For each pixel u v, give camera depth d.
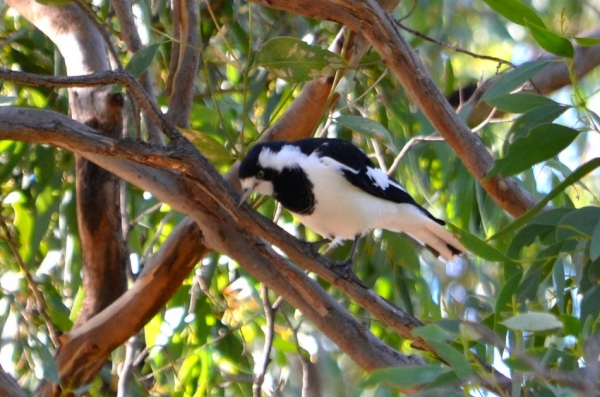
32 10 9.38
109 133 8.56
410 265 10.38
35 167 10.68
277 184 8.43
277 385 10.38
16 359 10.15
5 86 11.24
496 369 5.38
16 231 11.02
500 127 13.07
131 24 8.61
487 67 14.37
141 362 11.12
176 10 8.88
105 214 8.83
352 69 7.81
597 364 4.80
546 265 6.75
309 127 8.91
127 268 9.20
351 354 7.32
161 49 11.05
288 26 11.62
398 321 6.77
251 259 7.57
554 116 6.29
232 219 7.55
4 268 10.55
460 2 14.18
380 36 7.34
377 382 5.11
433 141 9.90
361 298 6.80
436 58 12.68
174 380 10.54
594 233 5.50
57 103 11.11
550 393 5.23
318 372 11.46
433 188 11.09
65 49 9.07
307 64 7.38
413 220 8.91
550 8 14.17
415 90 7.58
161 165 6.45
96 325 8.40
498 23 14.27
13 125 6.09
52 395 8.58
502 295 6.38
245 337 11.49
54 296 10.41
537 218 6.44
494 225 9.75
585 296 6.27
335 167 8.34
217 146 7.86
